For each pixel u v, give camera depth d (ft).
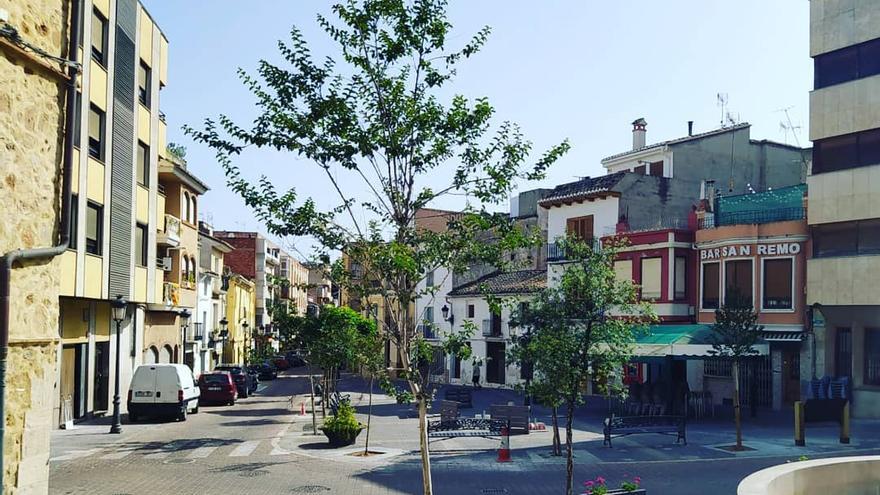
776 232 95.66
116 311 73.87
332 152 31.53
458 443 67.87
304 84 31.48
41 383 27.27
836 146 91.56
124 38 86.79
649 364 111.65
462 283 171.12
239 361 208.44
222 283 182.70
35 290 27.09
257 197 31.40
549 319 42.70
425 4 31.60
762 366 96.78
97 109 79.87
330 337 79.00
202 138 31.60
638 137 147.54
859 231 87.92
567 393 39.58
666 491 46.24
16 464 25.81
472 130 32.35
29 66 27.14
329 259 32.37
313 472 52.85
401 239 31.65
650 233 109.50
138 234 94.94
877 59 87.86
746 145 135.44
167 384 86.48
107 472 51.42
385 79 31.55
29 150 27.07
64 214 29.17
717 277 102.94
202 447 64.75
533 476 51.85
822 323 90.79
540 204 136.98
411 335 31.86
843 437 65.87
